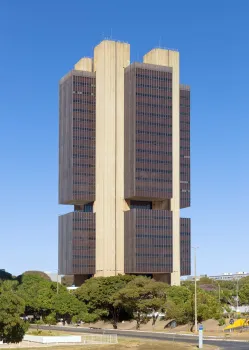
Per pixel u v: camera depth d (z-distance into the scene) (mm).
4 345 126438
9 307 107188
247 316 189500
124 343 127562
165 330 174875
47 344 131000
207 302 175625
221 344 118438
